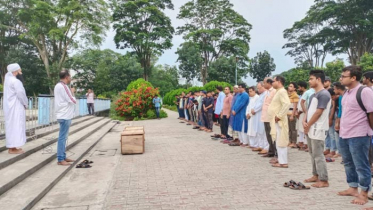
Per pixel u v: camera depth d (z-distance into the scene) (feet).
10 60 119.55
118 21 140.15
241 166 21.49
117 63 147.54
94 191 16.15
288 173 19.34
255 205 13.60
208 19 152.76
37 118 30.17
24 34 103.91
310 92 23.06
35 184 16.19
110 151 28.35
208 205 13.70
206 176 18.88
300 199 14.33
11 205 13.11
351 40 133.08
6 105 19.81
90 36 109.81
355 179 14.64
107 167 21.76
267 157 24.64
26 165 18.70
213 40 151.74
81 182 17.87
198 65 169.37
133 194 15.56
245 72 159.43
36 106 28.99
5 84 19.95
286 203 13.79
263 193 15.33
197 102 48.57
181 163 22.82
